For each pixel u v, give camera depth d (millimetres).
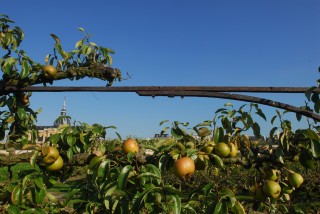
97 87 2680
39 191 2805
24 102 3863
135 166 2602
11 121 3756
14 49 3484
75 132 2779
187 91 2482
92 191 2881
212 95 2451
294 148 2713
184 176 2443
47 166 2791
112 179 2535
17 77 3252
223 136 2686
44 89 2916
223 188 2607
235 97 2432
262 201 2930
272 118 2760
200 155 2578
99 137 2830
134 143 2650
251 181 2949
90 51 3533
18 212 2682
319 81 2424
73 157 2832
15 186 2775
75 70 3381
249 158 2773
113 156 2689
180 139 2705
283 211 3119
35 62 3330
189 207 2654
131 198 2529
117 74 3436
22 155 2885
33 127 3947
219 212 2346
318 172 9461
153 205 2395
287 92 2432
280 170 2871
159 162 2527
